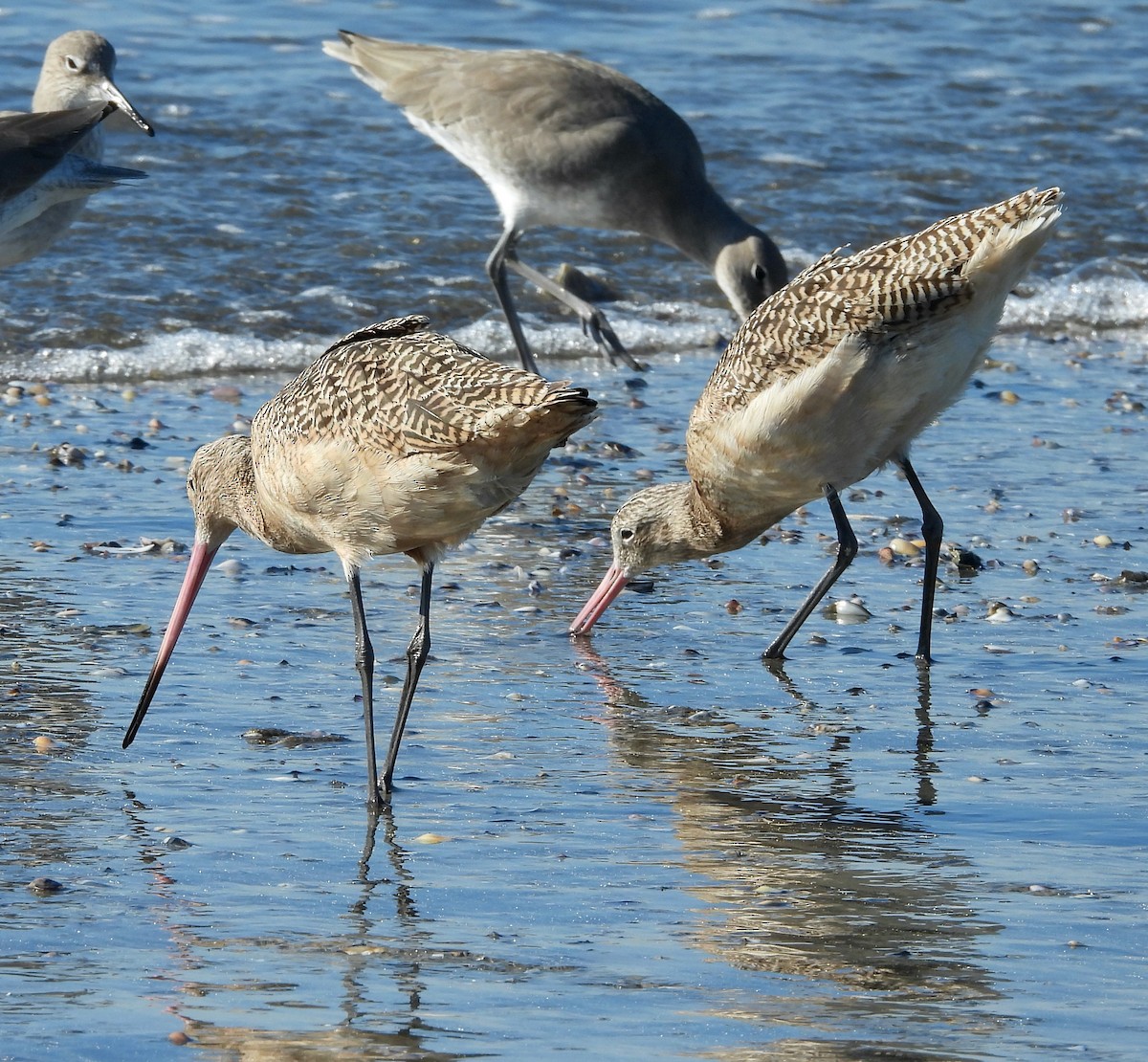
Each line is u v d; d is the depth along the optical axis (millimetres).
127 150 25344
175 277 22062
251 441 10898
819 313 11773
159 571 14023
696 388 20625
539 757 10695
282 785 10125
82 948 7863
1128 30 34750
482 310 22594
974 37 33688
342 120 27219
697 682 12148
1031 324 23578
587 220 21328
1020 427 18766
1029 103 30422
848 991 7641
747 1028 7254
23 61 28172
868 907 8570
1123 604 13844
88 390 19297
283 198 24453
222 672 11945
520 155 20797
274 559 14664
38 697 11266
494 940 8133
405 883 8789
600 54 31234
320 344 21062
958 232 11484
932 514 12531
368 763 9898
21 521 14914
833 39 33000
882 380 11836
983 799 10109
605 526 15836
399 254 23406
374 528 10117
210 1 32031
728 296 21578
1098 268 24875
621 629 13273
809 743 11016
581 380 20750
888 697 11875
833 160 27391
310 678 11922
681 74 30547
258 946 7980
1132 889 8852
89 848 9062
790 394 11938
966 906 8609
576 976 7758
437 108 21094
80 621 12758
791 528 15766
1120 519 15891
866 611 13633
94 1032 7070
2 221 18141
